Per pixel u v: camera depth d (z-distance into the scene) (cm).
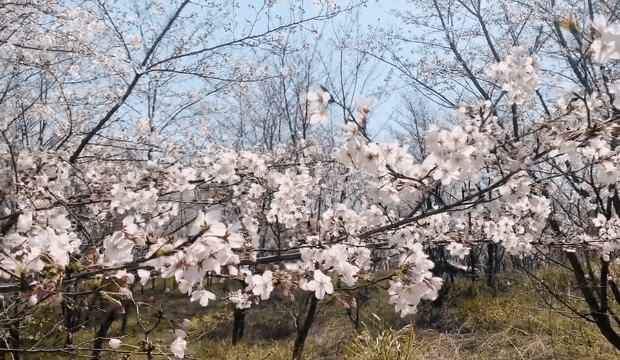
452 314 888
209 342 840
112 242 149
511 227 341
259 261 229
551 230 468
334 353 752
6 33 468
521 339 659
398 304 184
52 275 144
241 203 396
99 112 667
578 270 500
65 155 367
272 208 297
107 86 674
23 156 324
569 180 500
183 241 142
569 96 209
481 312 829
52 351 211
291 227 336
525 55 221
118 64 564
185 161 668
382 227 235
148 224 293
